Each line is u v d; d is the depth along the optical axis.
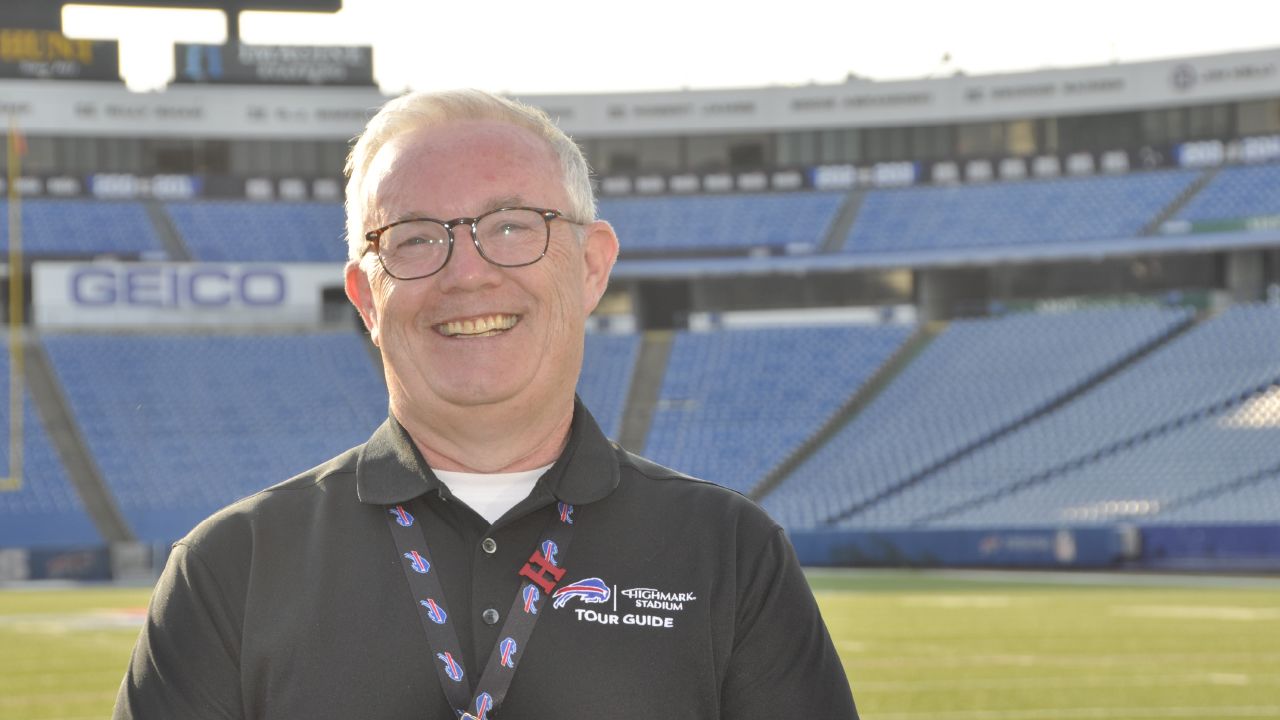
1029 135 34.91
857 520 28.19
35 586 24.17
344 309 34.34
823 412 31.33
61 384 30.80
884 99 35.00
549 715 1.79
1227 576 22.39
